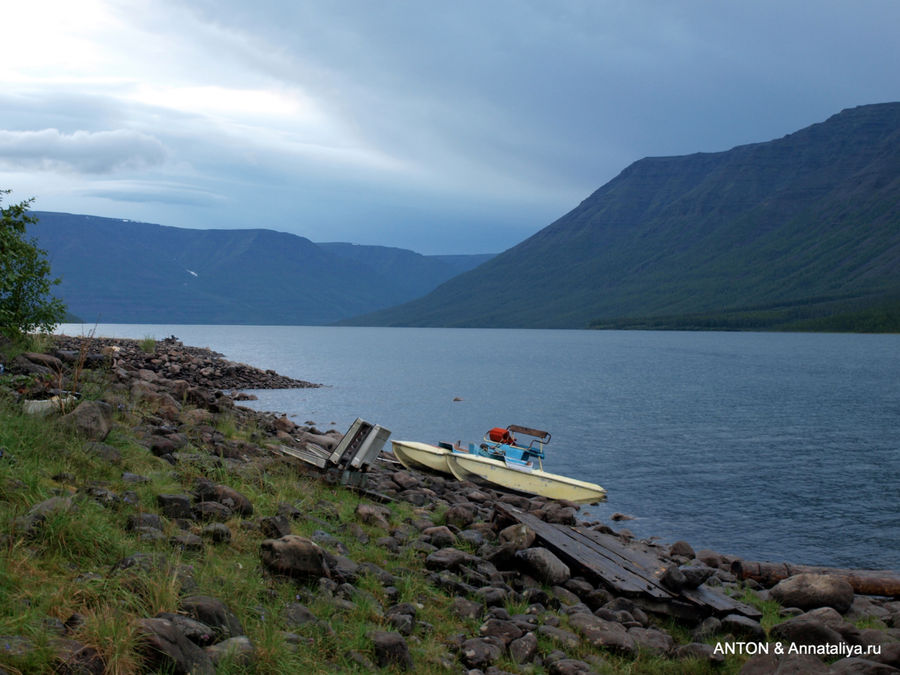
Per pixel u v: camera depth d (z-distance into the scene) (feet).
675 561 52.44
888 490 88.28
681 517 74.54
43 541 22.35
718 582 45.14
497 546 39.88
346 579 29.37
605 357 478.18
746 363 412.57
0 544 21.29
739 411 177.06
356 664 22.57
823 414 171.94
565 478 76.59
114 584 20.58
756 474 98.32
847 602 39.99
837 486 90.84
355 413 144.25
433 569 35.12
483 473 73.92
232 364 186.19
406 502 50.88
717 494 85.51
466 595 32.65
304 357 391.24
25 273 58.65
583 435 134.41
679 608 35.42
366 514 39.83
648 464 105.40
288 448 47.75
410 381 247.91
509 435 83.25
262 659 20.12
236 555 27.78
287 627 23.43
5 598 18.71
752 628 33.53
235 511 32.63
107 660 16.84
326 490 45.09
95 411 36.09
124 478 32.07
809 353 543.80
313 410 143.43
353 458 46.65
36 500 25.36
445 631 28.12
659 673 28.43
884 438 133.80
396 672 23.24
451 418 149.69
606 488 88.28
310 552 27.78
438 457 74.79
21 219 56.90
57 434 33.19
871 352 556.51
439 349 580.30
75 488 28.84
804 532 69.21
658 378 293.23
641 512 76.43
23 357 52.90
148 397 52.90
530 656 27.35
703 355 513.04
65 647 16.78
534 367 361.51
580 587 36.94
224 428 54.29
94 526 24.18
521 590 36.09
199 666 18.04
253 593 24.45
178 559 24.12
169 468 36.47
